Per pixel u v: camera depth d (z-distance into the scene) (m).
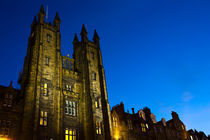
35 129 33.22
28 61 44.81
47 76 40.34
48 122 36.28
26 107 34.59
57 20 50.12
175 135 67.31
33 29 49.62
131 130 52.00
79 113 43.28
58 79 41.62
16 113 33.78
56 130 36.28
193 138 75.12
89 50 53.84
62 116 38.69
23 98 36.06
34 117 34.06
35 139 32.41
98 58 54.56
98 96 47.62
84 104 44.97
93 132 40.66
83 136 41.22
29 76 37.94
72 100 43.50
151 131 58.38
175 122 71.44
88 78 47.41
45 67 41.06
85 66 49.69
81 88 46.88
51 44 45.38
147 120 60.12
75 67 51.31
